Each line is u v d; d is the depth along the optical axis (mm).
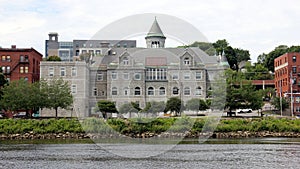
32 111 81438
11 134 58125
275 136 59500
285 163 30594
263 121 61688
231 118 65188
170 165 28891
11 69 100250
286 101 100188
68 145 46000
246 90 72625
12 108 72562
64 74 84938
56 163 31078
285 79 112062
